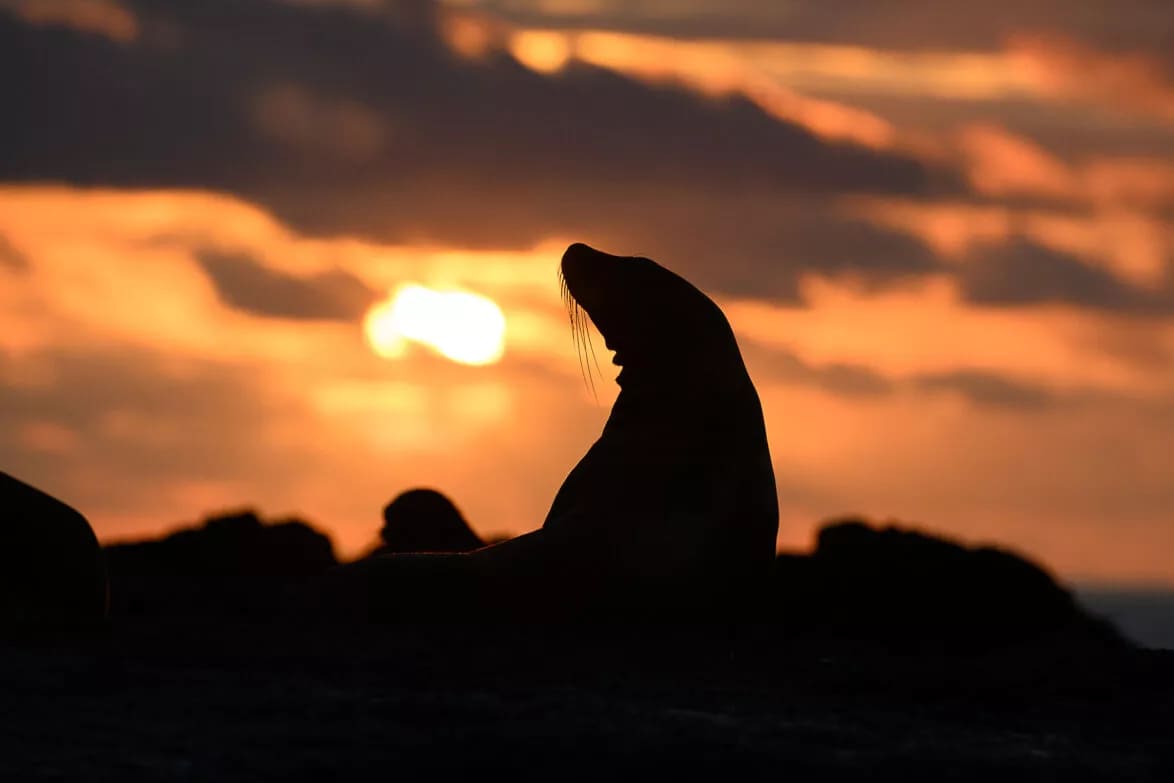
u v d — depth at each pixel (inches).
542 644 1110.4
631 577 1190.9
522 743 768.9
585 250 1334.9
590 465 1247.5
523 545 1198.9
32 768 713.0
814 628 1764.3
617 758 752.3
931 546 1941.4
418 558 1207.6
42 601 1104.2
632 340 1291.8
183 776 710.5
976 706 964.0
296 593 1230.9
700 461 1229.1
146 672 926.4
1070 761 801.6
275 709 836.0
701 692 949.2
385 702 855.7
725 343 1284.4
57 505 1127.6
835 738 825.5
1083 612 1915.6
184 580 1733.5
